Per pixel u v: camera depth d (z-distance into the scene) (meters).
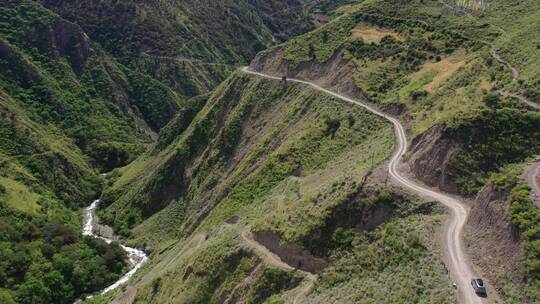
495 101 76.25
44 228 117.31
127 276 112.12
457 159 68.12
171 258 101.06
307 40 137.88
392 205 65.50
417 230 59.28
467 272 50.75
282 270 67.75
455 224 59.09
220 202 111.31
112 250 117.50
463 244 55.28
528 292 45.44
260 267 70.38
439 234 57.47
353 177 73.44
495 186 56.28
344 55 122.56
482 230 55.28
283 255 70.44
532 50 88.69
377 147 86.38
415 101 95.00
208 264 77.00
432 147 71.38
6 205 117.31
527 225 49.38
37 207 126.69
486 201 56.53
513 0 117.25
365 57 119.38
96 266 110.88
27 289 97.50
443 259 52.97
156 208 136.25
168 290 82.38
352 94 110.38
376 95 105.06
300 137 104.44
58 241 114.25
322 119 107.19
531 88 76.94
